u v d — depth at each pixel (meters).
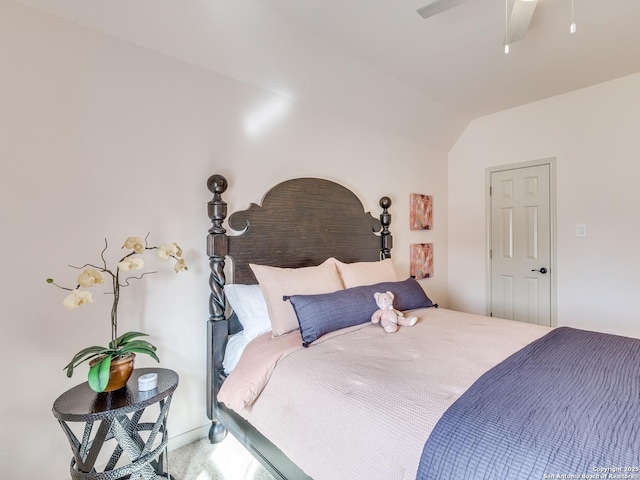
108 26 1.63
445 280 3.94
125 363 1.37
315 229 2.53
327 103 2.63
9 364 1.40
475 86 2.91
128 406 1.24
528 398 1.04
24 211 1.43
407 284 2.43
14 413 1.41
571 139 3.08
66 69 1.54
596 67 2.61
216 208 1.91
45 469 1.47
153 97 1.80
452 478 0.81
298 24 2.00
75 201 1.56
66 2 1.50
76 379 1.55
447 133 3.72
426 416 0.98
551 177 3.20
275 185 2.32
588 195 2.99
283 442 1.28
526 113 3.35
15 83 1.42
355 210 2.83
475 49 2.32
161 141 1.82
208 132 2.01
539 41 2.24
